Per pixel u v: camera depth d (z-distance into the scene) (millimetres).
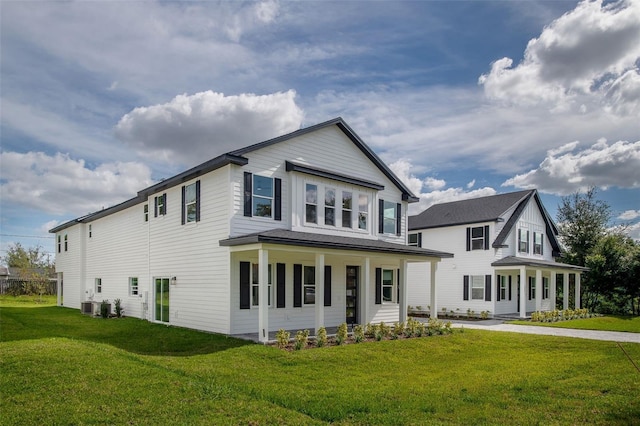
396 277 19859
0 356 8508
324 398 7062
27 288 39000
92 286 25078
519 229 27250
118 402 6266
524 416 6270
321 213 15781
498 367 10125
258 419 5820
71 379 7227
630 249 29656
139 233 19812
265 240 11781
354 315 17641
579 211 37281
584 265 31922
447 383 8375
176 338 13109
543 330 17906
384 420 6074
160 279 17672
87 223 26438
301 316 15656
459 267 26734
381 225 18453
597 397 7262
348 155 17312
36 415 5734
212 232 14336
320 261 13125
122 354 9461
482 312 23672
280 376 8523
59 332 14695
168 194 17391
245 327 13820
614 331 17734
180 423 5570
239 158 13570
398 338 13602
